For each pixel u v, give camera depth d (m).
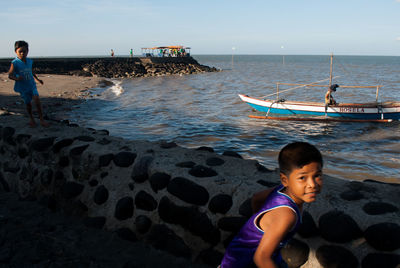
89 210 3.43
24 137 4.14
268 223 1.46
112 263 2.72
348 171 8.43
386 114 15.60
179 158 3.31
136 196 3.13
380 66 107.88
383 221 2.09
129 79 43.34
